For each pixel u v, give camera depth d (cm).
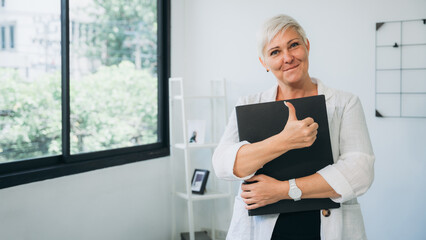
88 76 264
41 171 215
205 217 346
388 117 291
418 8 280
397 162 290
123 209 279
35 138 228
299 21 311
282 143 103
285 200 112
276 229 116
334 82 303
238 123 116
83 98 260
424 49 279
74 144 253
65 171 231
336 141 116
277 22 114
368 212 299
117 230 274
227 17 333
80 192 243
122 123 293
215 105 340
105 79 278
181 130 344
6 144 211
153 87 323
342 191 105
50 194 222
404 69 285
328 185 106
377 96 293
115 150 280
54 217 225
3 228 196
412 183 287
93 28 268
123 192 279
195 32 343
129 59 299
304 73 117
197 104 345
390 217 293
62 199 230
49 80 236
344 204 116
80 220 243
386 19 288
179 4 340
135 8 303
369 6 292
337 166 108
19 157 218
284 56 114
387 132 292
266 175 113
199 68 344
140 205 296
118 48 289
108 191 266
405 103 286
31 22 224
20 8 218
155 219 313
